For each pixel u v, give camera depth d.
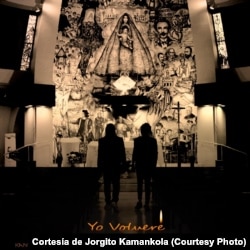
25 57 18.73
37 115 18.08
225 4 17.41
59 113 18.69
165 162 18.58
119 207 9.05
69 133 18.72
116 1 18.97
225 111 18.42
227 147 16.62
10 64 18.56
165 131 18.77
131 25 19.03
